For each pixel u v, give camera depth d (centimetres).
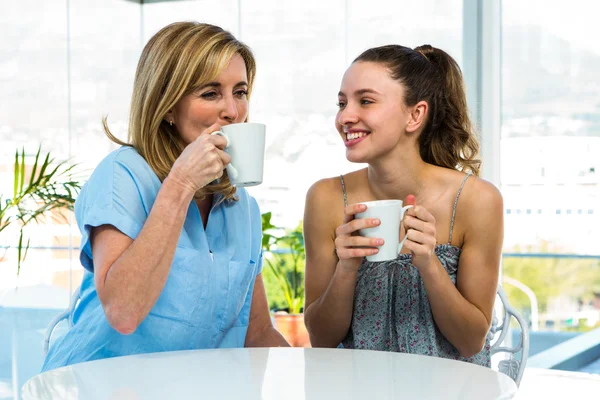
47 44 406
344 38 419
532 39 372
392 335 175
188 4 459
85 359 151
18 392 377
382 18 409
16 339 378
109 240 143
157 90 150
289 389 114
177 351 139
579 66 363
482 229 171
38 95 400
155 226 135
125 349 151
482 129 380
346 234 140
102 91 444
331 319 167
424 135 178
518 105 376
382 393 112
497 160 379
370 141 164
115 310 135
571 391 351
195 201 158
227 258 159
